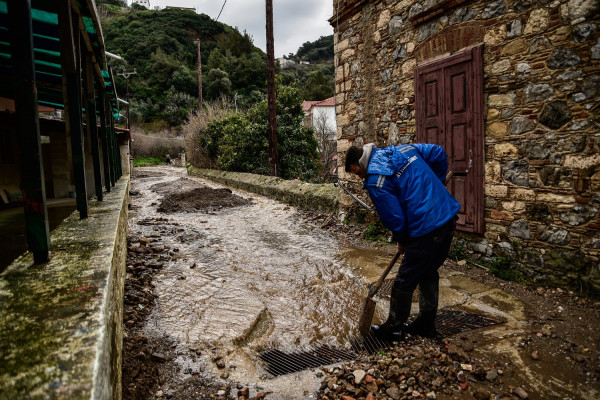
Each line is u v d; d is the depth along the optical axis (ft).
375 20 19.24
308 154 49.98
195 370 7.79
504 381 7.45
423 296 9.08
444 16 15.11
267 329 9.78
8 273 5.65
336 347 8.95
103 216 10.85
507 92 12.87
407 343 9.00
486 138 13.67
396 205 8.46
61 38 9.16
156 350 8.42
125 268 12.35
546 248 12.00
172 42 199.93
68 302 4.55
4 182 22.72
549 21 11.56
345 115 22.15
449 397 7.02
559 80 11.41
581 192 11.03
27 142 5.86
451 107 14.87
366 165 9.10
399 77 17.92
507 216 13.11
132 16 218.79
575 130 11.12
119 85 167.94
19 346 3.59
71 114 10.08
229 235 20.27
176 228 21.61
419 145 9.38
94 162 14.46
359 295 12.03
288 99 47.60
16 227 16.20
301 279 13.46
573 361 7.98
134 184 54.95
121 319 7.56
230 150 51.62
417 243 8.39
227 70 184.44
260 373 7.84
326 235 20.26
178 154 134.21
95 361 3.42
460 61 14.24
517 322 9.85
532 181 12.29
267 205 30.25
